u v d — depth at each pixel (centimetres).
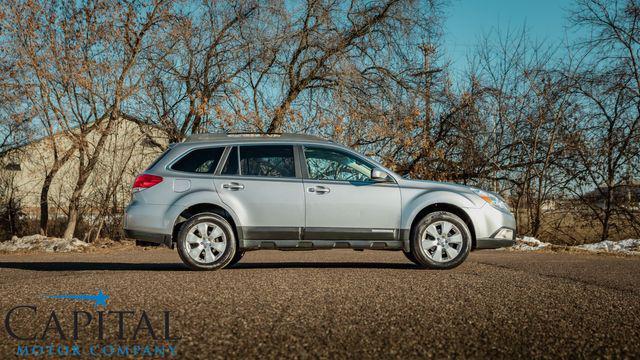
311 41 1886
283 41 1856
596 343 318
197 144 748
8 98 1648
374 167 754
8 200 2000
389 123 1819
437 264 729
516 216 1877
